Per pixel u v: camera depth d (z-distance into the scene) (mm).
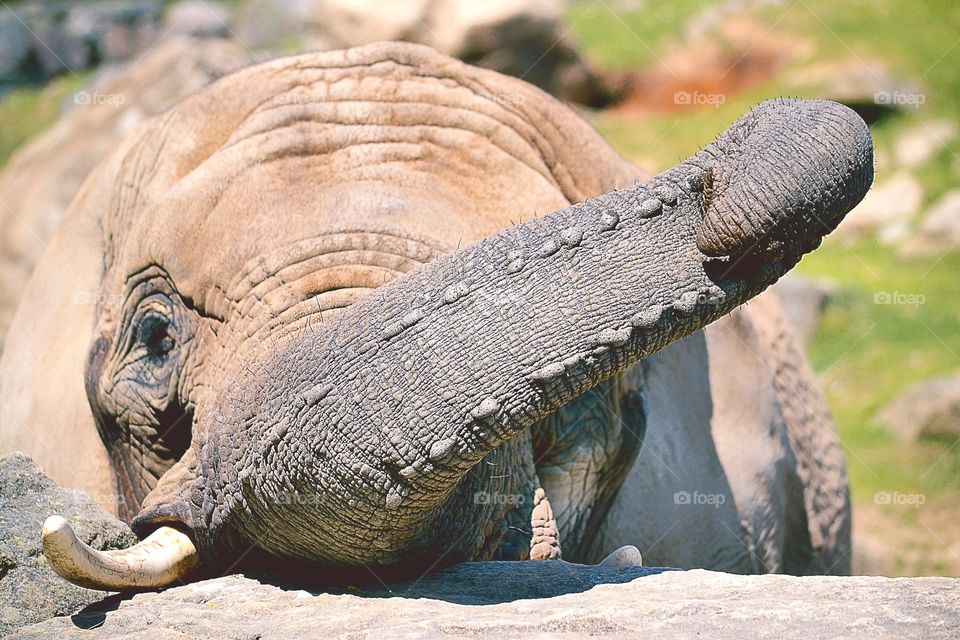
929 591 10742
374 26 50094
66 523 11289
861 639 9766
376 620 10930
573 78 54750
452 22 50281
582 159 15180
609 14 61312
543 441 14602
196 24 61219
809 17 59656
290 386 11266
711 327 19938
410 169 13891
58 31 62469
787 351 23938
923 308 42344
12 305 34469
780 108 10344
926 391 36625
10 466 12656
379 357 10781
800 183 9906
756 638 9945
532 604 11172
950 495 34219
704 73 57625
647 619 10438
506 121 14641
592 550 16641
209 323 13430
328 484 11016
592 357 10422
